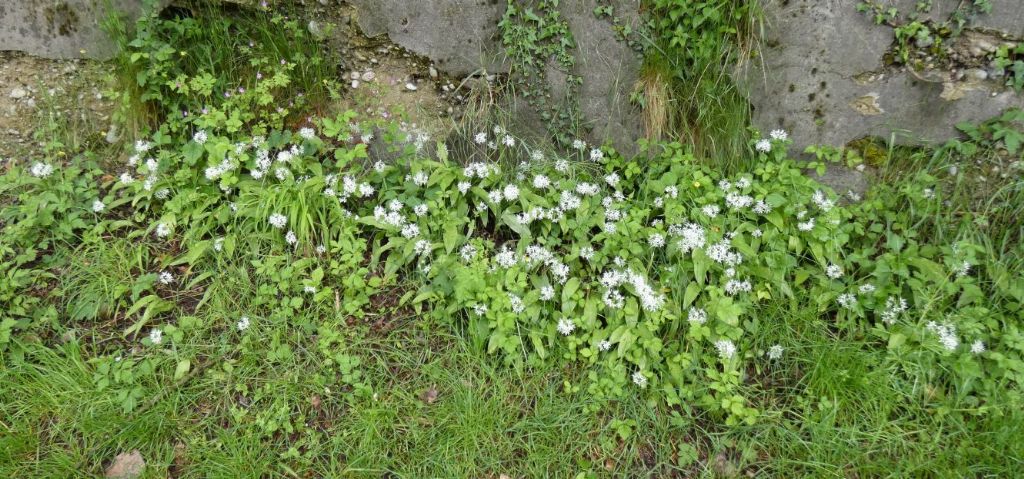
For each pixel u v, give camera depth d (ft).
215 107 11.85
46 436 8.20
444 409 8.75
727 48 10.77
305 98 12.03
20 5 11.19
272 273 9.79
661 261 10.23
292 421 8.65
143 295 9.80
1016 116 9.95
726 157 11.23
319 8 11.67
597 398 8.90
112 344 9.17
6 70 11.65
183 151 10.80
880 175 10.91
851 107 10.64
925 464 8.26
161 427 8.27
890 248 10.18
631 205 10.74
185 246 10.41
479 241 10.07
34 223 9.94
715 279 9.91
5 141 11.50
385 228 10.36
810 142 11.03
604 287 9.61
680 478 8.46
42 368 8.66
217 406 8.66
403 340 9.57
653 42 10.98
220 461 8.05
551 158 12.02
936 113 10.37
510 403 9.00
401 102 12.25
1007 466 8.12
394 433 8.55
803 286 10.18
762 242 10.15
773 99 10.91
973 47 9.91
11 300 9.26
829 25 10.19
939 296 9.52
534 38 11.34
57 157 11.37
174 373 8.85
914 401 8.79
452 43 11.70
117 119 11.55
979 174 10.41
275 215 10.03
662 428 8.77
